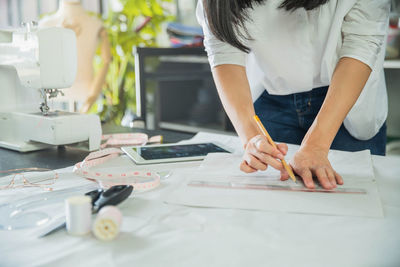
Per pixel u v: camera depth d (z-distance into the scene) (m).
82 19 2.23
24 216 0.61
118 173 0.81
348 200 0.67
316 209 0.63
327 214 0.62
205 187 0.73
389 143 2.32
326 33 1.02
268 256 0.49
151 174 0.80
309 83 1.14
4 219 0.60
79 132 1.05
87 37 2.23
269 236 0.54
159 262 0.47
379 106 1.19
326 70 1.06
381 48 0.95
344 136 1.24
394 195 0.71
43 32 1.03
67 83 1.09
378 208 0.63
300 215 0.61
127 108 3.05
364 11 0.92
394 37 2.18
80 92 2.25
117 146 1.12
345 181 0.76
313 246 0.51
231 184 0.75
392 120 2.43
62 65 1.06
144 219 0.60
